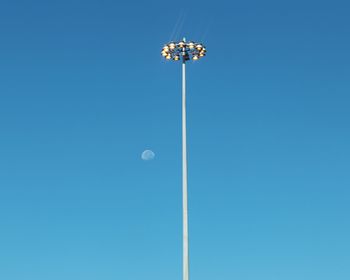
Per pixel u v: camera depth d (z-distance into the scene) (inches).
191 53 1736.0
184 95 1694.1
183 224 1534.2
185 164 1601.9
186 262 1496.1
